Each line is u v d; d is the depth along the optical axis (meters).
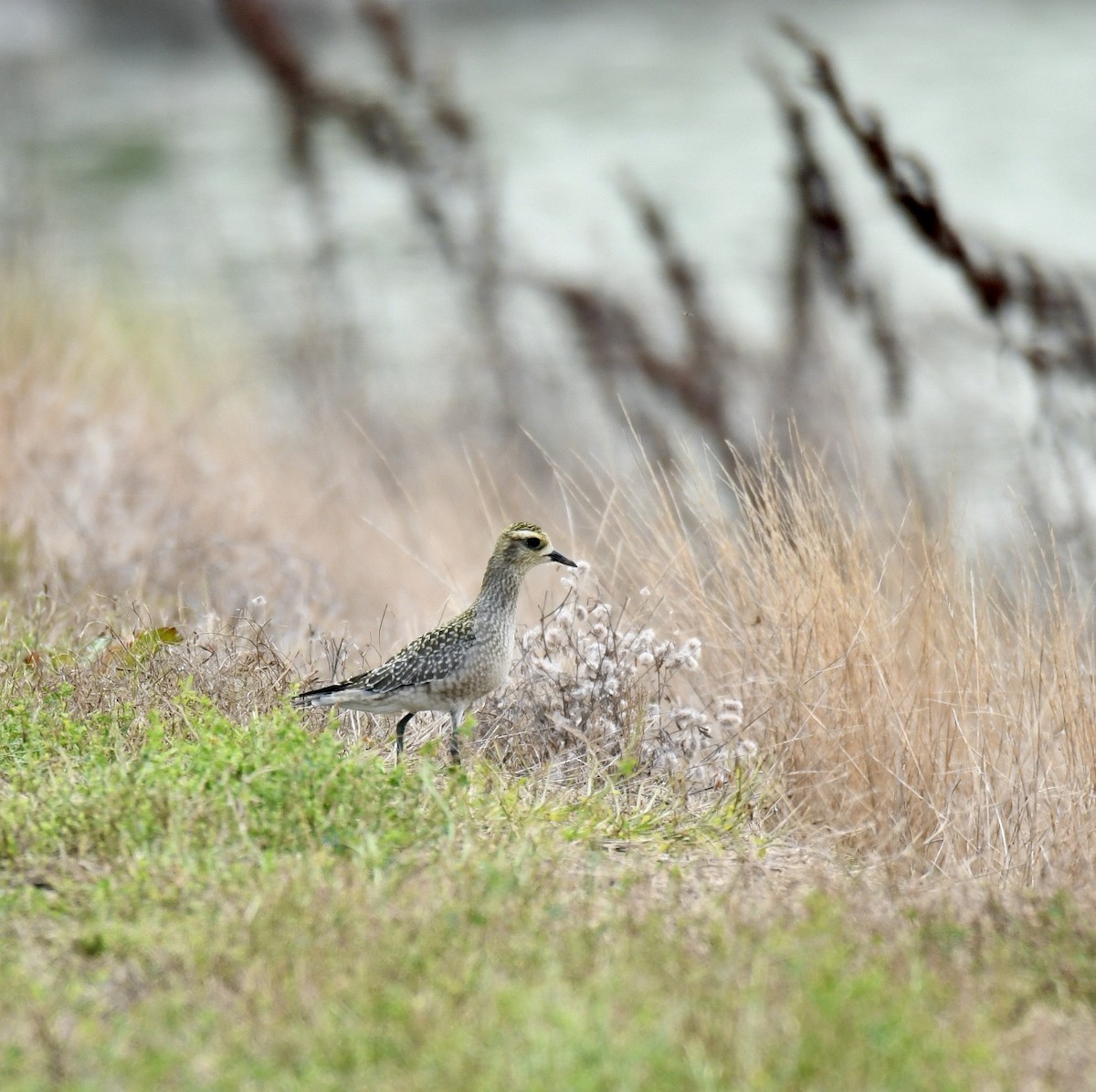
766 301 22.89
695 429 17.36
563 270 22.83
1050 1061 6.66
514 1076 5.99
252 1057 6.25
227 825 8.13
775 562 11.16
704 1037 6.38
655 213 20.31
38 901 7.47
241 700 10.07
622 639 10.80
